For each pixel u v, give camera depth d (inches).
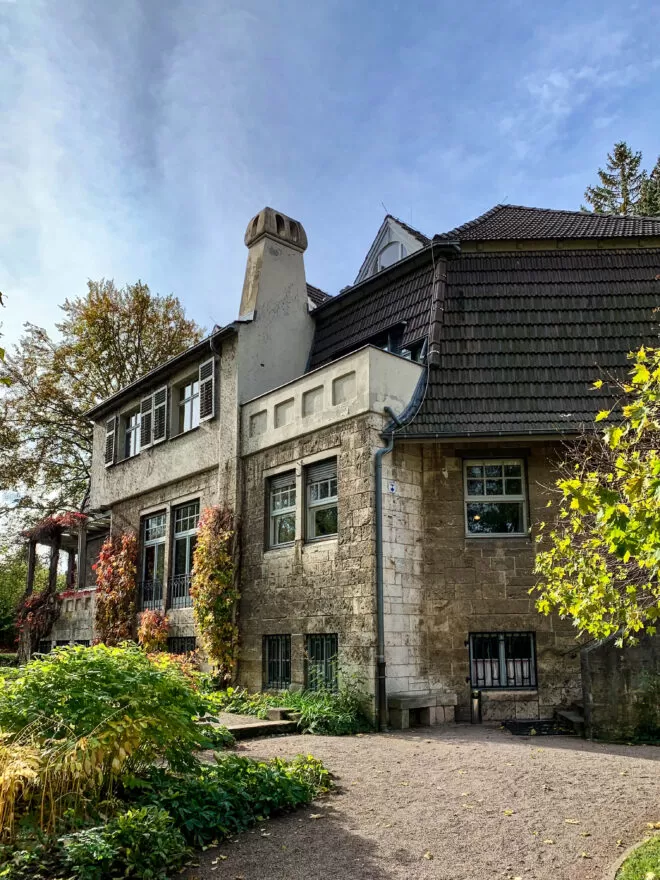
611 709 427.5
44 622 978.7
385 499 516.7
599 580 259.9
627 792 298.2
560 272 606.2
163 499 786.8
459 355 569.6
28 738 242.5
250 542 631.2
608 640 433.7
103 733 241.4
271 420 625.6
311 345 746.2
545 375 555.2
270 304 719.7
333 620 525.3
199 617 637.9
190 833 248.2
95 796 248.4
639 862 217.0
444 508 541.0
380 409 530.3
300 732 454.9
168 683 285.9
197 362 751.1
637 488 196.1
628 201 1648.6
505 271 611.2
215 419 705.0
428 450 550.3
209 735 338.3
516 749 393.1
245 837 255.1
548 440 524.7
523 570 527.2
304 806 287.9
